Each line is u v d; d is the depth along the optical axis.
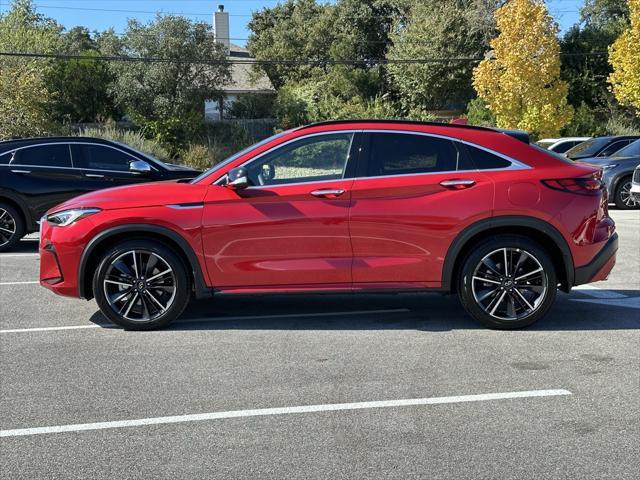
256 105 44.53
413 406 4.38
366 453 3.74
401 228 5.91
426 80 41.34
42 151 10.92
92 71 38.31
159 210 5.96
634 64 25.52
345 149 6.04
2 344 5.78
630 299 7.25
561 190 5.94
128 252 6.03
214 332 6.11
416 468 3.57
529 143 6.11
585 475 3.49
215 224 5.94
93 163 10.98
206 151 32.81
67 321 6.54
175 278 6.07
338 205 5.91
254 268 5.98
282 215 5.92
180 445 3.86
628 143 17.22
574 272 6.00
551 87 29.08
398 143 6.04
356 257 5.96
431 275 5.98
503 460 3.65
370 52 51.81
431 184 5.92
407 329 6.16
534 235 6.10
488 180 5.92
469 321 6.43
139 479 3.48
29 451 3.80
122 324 6.14
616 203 16.17
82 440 3.93
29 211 10.80
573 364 5.17
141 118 35.75
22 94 28.75
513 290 6.00
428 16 42.72
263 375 4.97
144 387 4.75
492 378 4.88
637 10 25.22
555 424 4.10
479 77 29.44
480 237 6.04
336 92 44.09
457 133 6.06
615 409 4.32
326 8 51.84
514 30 28.38
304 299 7.39
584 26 47.34
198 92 37.19
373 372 5.01
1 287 8.14
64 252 6.05
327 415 4.25
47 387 4.76
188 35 36.41
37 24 49.31
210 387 4.74
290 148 6.07
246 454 3.74
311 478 3.47
